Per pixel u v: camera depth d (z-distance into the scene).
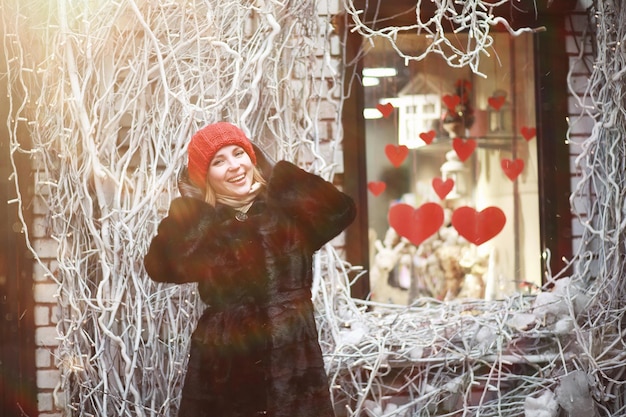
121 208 3.83
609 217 4.03
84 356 3.71
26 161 4.07
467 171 4.46
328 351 3.71
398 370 3.91
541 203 4.43
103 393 3.61
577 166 4.14
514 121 4.47
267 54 3.45
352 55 4.30
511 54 4.45
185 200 3.01
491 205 4.48
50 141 3.79
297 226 3.01
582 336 3.64
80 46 3.64
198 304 3.71
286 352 2.92
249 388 2.93
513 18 4.36
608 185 3.94
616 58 3.93
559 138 4.38
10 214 4.06
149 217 3.76
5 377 4.07
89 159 3.58
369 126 4.38
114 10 3.82
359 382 3.70
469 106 4.46
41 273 4.10
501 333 3.68
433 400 3.72
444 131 4.45
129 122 4.10
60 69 3.64
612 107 3.99
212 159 3.01
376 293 4.40
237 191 3.03
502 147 4.48
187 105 3.51
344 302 4.14
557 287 3.97
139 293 3.60
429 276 4.45
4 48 3.96
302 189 3.03
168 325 3.71
